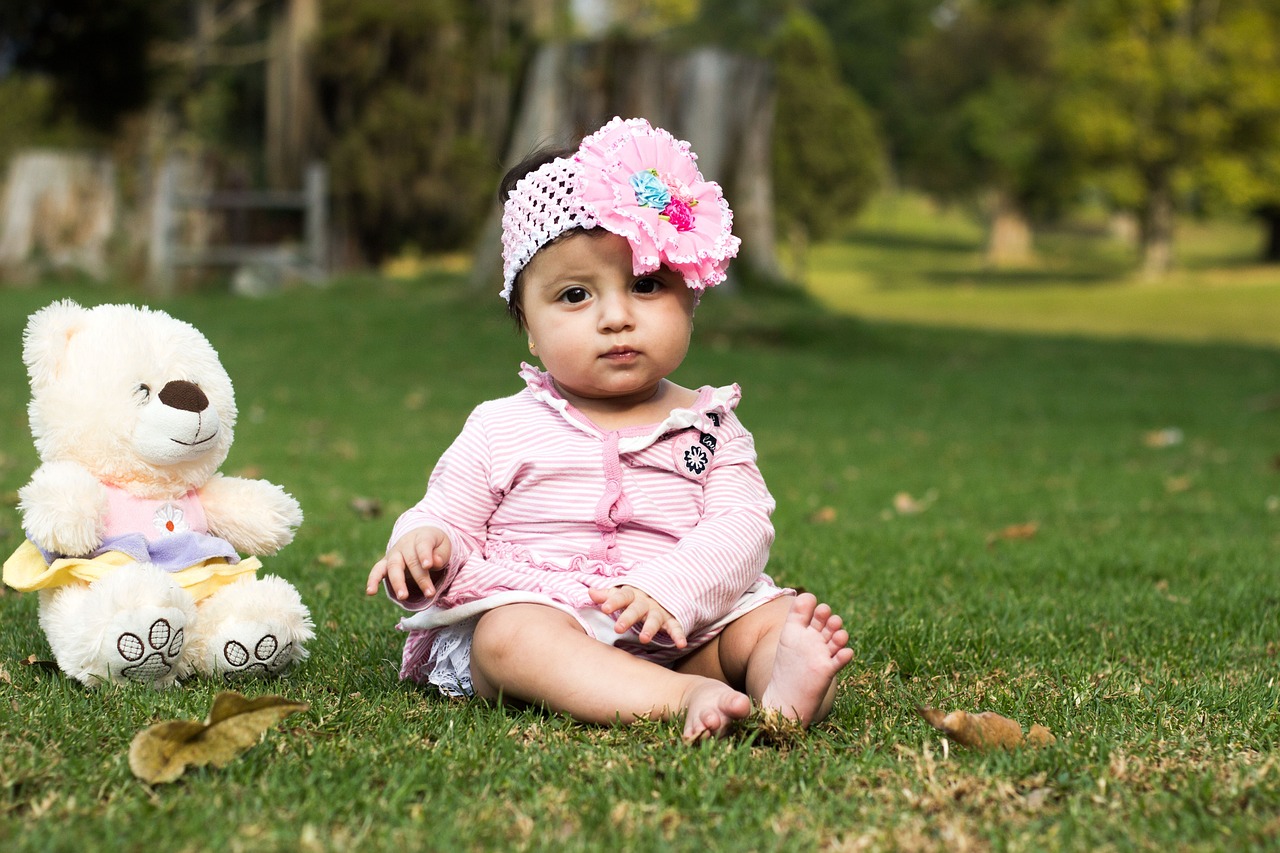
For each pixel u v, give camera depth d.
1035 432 9.45
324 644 2.94
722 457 2.62
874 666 2.83
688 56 14.21
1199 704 2.50
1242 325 23.69
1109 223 59.56
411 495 6.09
